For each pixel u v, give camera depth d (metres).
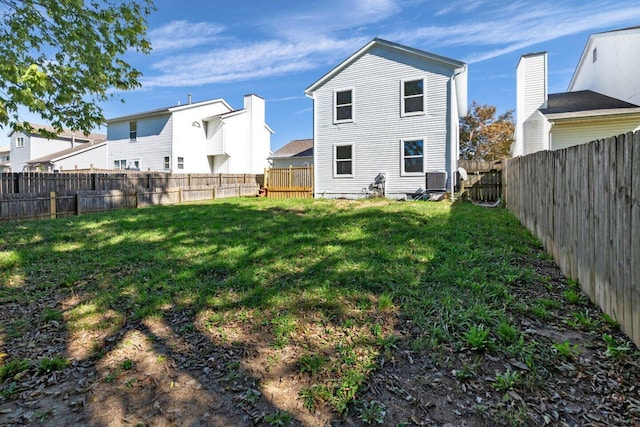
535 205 5.08
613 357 2.03
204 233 6.00
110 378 2.03
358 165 13.43
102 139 27.62
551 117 10.31
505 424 1.60
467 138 25.05
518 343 2.19
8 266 4.15
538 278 3.40
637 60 10.25
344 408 1.73
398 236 5.20
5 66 4.38
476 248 4.49
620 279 2.28
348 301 2.95
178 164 19.48
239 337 2.46
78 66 5.52
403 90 12.54
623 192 2.22
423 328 2.44
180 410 1.76
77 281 3.67
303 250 4.62
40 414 1.75
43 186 9.73
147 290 3.35
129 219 7.90
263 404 1.78
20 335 2.55
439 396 1.79
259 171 22.22
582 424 1.58
